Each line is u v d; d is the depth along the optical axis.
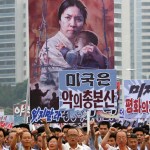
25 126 32.91
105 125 33.75
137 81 49.19
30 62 62.94
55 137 30.28
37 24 63.59
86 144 32.78
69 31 63.91
